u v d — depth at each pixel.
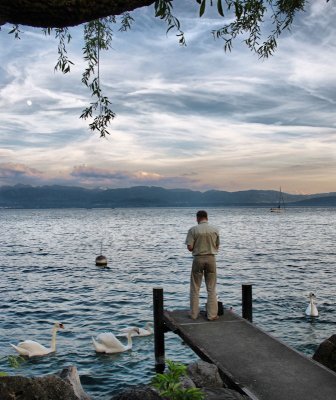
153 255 49.97
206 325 9.61
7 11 2.30
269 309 21.81
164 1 3.05
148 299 25.16
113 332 18.31
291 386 6.45
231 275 34.16
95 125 5.16
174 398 4.82
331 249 55.34
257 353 7.89
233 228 108.81
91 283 31.19
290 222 148.00
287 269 37.53
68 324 19.61
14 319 20.52
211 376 6.96
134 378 12.98
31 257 48.91
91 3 2.36
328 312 21.16
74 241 71.44
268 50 6.18
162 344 10.63
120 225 132.25
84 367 13.95
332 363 8.28
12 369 13.81
